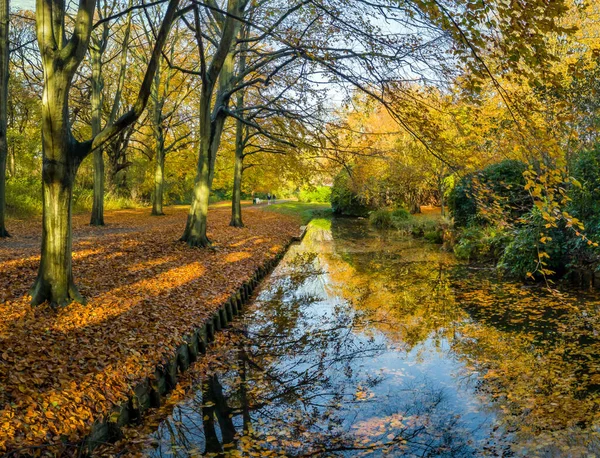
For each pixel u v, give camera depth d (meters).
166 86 31.92
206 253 15.49
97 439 5.06
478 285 13.25
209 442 5.52
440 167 20.17
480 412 6.06
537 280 13.06
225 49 14.62
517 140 5.24
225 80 18.66
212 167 16.84
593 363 7.35
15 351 5.86
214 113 16.45
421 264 17.67
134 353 6.55
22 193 28.84
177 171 37.31
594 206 11.74
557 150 4.82
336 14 8.38
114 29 27.80
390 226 32.16
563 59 13.59
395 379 7.29
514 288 12.48
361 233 29.66
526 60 4.69
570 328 9.02
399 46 7.91
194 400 6.63
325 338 9.49
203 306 9.74
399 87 8.13
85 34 7.38
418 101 7.63
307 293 13.65
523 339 8.58
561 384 6.68
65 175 7.82
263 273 15.64
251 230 25.39
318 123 14.03
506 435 5.48
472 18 4.86
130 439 5.38
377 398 6.65
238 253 16.62
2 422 4.46
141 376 6.18
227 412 6.32
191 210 16.47
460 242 19.11
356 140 14.66
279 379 7.45
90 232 20.50
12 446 4.22
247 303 12.32
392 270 16.83
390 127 24.20
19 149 30.61
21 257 11.65
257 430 5.83
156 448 5.32
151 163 37.12
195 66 29.94
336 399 6.68
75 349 6.33
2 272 9.63
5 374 5.26
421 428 5.76
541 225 12.37
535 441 5.31
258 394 6.88
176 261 13.44
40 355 5.92
